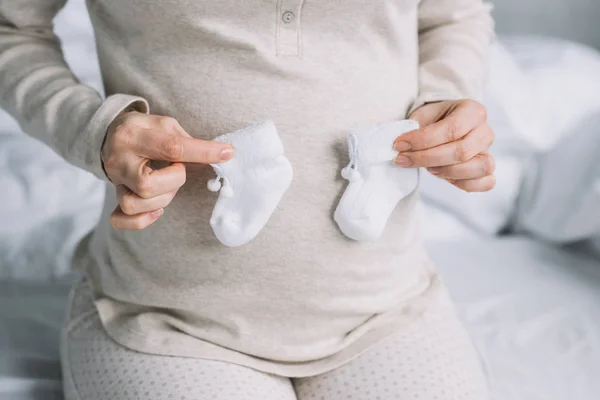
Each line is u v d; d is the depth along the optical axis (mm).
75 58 1512
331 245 819
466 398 841
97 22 844
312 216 806
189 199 801
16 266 1241
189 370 806
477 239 1465
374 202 802
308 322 848
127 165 722
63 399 933
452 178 831
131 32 812
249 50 775
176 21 775
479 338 1115
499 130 1505
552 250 1431
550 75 1638
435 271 996
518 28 1994
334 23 796
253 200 759
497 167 1505
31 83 867
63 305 1170
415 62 895
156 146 711
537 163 1525
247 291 820
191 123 801
